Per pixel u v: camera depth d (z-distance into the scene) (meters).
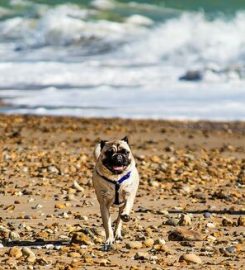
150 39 52.25
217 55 48.66
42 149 22.25
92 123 28.45
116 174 11.30
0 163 19.44
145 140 24.95
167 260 10.66
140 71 43.16
